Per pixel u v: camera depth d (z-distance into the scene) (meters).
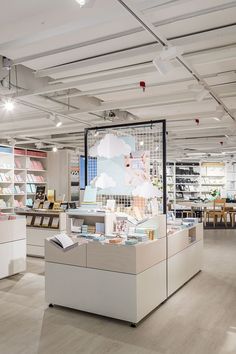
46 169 11.31
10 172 9.81
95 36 3.38
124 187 4.69
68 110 5.82
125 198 4.79
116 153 4.75
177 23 3.12
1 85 4.32
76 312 3.94
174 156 13.73
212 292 4.67
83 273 3.90
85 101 5.97
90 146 5.16
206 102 5.63
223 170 15.88
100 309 3.78
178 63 3.86
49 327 3.53
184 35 3.39
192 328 3.51
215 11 2.84
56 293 4.09
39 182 10.92
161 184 4.55
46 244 4.16
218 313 3.91
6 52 3.70
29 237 6.97
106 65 4.06
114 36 3.32
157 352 3.01
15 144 10.44
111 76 4.20
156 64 3.19
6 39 3.52
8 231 5.33
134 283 3.56
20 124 7.71
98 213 4.38
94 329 3.48
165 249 4.32
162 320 3.71
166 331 3.44
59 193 11.04
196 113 6.18
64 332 3.41
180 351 3.04
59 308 4.07
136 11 2.59
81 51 3.71
